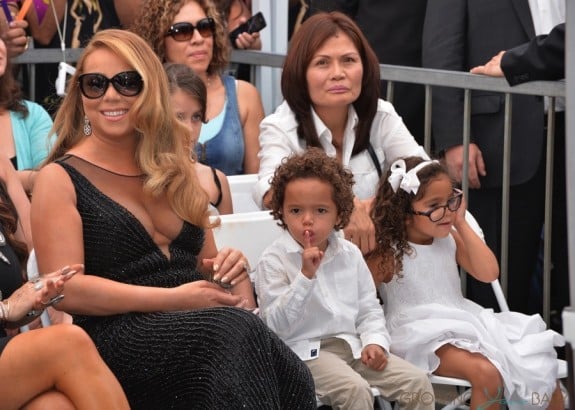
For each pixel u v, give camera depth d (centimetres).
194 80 1037
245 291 901
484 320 997
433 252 1029
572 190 576
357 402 898
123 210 839
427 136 1161
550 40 1065
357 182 1080
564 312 584
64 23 1294
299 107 1068
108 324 820
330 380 911
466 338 973
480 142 1188
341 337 944
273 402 782
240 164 1208
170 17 1184
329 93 1048
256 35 1334
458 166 1191
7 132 1116
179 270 859
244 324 793
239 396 766
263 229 982
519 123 1170
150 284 841
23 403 749
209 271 896
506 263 1138
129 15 1319
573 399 596
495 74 1098
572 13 571
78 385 744
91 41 853
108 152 857
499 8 1193
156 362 798
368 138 1088
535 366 980
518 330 1007
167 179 859
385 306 1033
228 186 1055
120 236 833
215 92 1216
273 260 941
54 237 816
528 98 1163
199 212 870
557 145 1182
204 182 1038
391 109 1106
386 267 1013
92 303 805
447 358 966
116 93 838
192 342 791
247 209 1082
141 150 856
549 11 1177
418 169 1002
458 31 1215
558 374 998
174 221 866
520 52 1082
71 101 874
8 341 754
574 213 576
